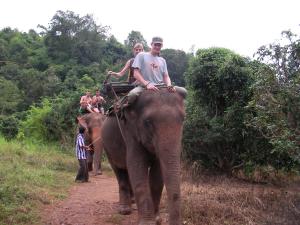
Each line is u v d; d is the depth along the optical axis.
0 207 7.35
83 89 23.08
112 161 8.12
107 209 8.34
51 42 54.72
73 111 21.92
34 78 41.28
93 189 10.88
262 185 11.81
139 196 6.17
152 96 5.86
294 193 9.53
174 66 37.44
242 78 12.35
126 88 7.50
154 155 6.27
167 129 5.51
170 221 5.10
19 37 59.88
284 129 7.90
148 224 6.05
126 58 52.38
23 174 10.88
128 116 6.24
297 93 7.93
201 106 13.70
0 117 25.58
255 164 12.70
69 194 9.86
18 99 37.72
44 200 8.52
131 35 56.75
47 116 22.11
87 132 14.52
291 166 12.03
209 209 7.59
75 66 46.81
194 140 12.60
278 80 8.36
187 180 11.83
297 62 8.52
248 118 11.68
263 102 8.55
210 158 12.95
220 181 11.74
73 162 15.26
